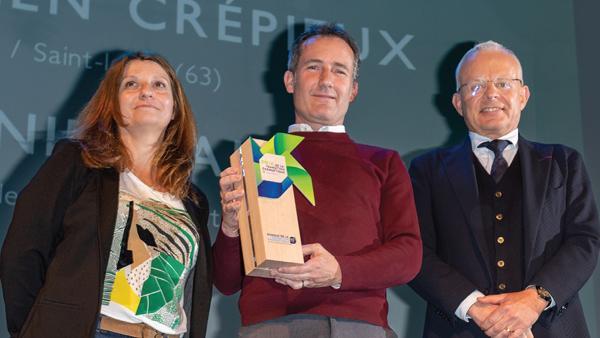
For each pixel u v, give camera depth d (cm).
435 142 407
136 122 287
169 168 289
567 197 336
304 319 271
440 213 341
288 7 397
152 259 263
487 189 339
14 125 343
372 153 312
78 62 358
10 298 257
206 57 377
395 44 411
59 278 247
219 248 289
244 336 275
